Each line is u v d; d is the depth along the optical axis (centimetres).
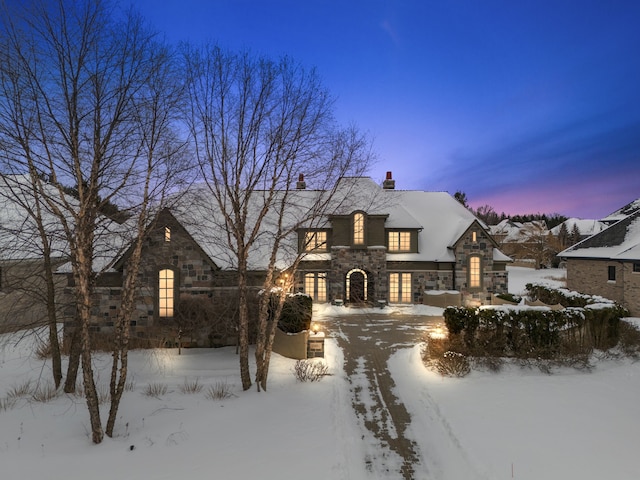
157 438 957
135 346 1825
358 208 2725
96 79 950
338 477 796
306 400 1206
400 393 1289
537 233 6894
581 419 1045
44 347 1703
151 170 1016
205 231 1819
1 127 934
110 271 1861
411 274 2922
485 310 1550
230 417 1077
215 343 1880
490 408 1127
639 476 779
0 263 1533
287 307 1725
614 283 2850
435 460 904
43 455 879
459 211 3253
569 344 1502
